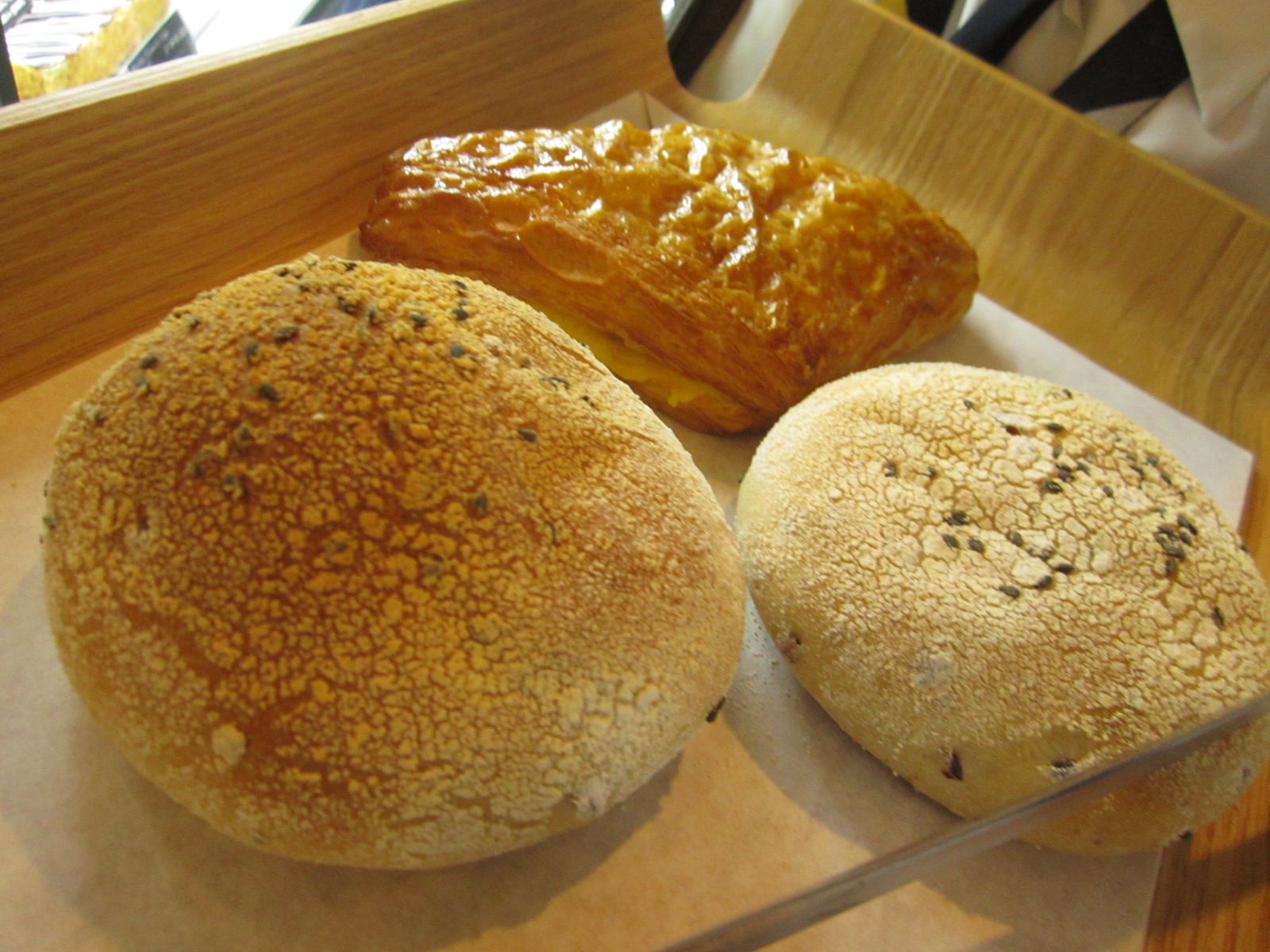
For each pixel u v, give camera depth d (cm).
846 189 25
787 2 32
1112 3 28
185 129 20
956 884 17
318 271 16
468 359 15
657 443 17
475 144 24
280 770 13
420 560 14
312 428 14
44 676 17
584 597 15
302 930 15
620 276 23
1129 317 28
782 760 18
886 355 25
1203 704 17
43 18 22
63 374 20
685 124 26
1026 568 18
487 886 16
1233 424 26
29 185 18
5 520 18
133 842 15
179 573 14
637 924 16
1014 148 29
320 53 22
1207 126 28
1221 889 18
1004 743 17
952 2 32
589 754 14
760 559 19
